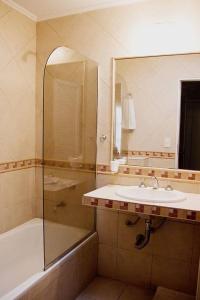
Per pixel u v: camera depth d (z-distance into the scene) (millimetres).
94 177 2195
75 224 1956
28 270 2018
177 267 1948
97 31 2105
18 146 2242
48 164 1669
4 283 1858
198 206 1509
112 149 2113
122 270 2137
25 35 2236
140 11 1950
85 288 2031
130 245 2090
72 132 1912
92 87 2102
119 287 2059
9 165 2152
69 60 1822
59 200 1778
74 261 1851
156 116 1969
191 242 1895
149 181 1997
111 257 2172
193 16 1812
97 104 2152
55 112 1718
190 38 1831
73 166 1928
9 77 2102
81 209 2033
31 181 2426
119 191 1788
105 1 2016
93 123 2145
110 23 2057
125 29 2010
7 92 2090
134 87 2020
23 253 2111
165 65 1917
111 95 2088
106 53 2088
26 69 2281
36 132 2443
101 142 2160
